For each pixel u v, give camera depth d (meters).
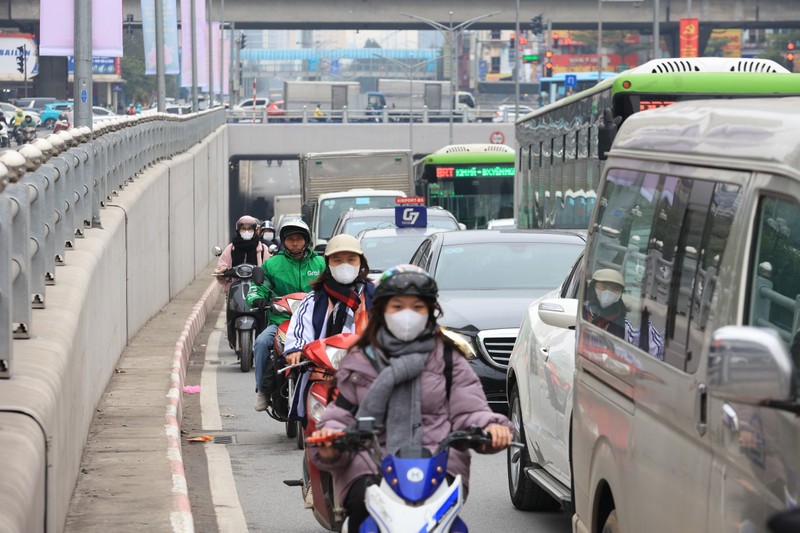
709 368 10.45
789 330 12.75
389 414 14.55
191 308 66.38
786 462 11.27
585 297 19.06
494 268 36.88
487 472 28.92
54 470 17.39
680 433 13.90
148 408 32.91
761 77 48.16
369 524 13.77
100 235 37.84
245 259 48.56
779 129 12.74
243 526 23.84
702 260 13.92
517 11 178.25
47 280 27.06
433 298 14.55
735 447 12.26
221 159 157.25
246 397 41.25
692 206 14.63
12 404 16.30
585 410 18.44
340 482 14.80
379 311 14.70
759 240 12.77
